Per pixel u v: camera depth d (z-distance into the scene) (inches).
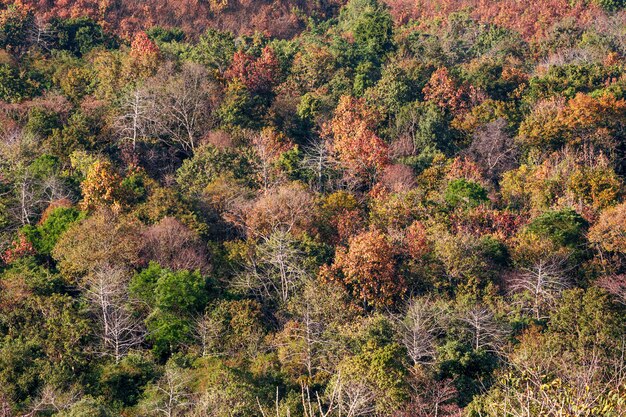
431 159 4286.4
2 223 3449.8
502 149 4466.0
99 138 4227.4
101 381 2469.2
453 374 2439.7
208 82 4645.7
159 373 2546.8
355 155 4143.7
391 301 3051.2
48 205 3548.2
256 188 3860.7
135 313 2866.6
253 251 3267.7
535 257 3253.0
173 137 4372.5
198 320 2822.3
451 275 3159.5
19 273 3004.4
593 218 3636.8
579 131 4475.9
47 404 2268.7
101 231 3137.3
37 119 4190.5
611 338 2529.5
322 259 3216.0
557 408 1267.2
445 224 3447.3
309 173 4033.0
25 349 2541.8
